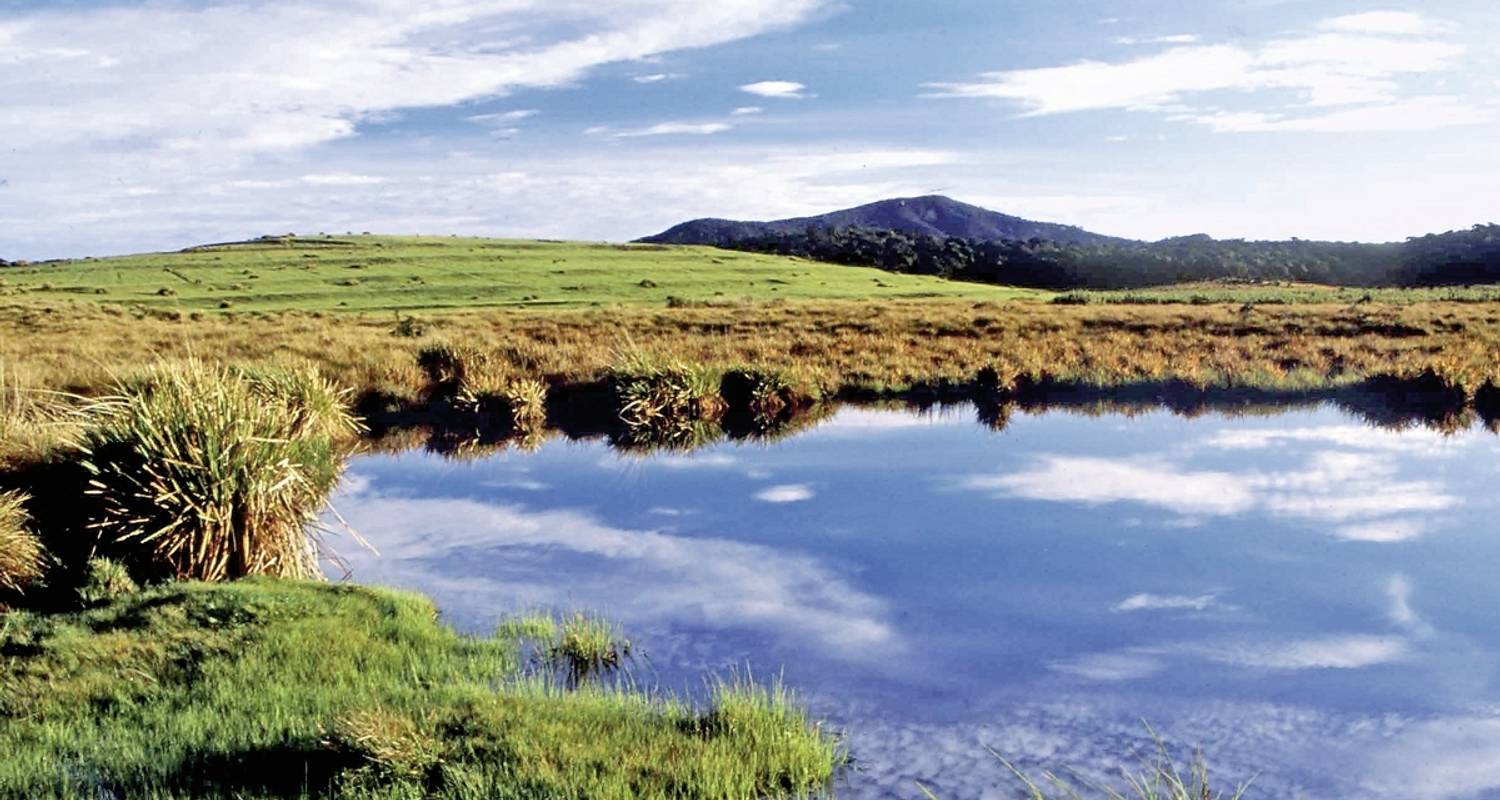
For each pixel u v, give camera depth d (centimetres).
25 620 712
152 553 838
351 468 1429
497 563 964
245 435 902
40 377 1595
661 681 671
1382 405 1856
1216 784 534
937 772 544
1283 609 809
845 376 2147
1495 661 701
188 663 639
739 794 504
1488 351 2261
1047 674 685
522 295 5631
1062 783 502
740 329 3072
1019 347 2458
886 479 1304
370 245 9225
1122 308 3844
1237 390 2003
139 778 485
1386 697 644
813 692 655
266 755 507
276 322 3516
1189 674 684
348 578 917
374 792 468
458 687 615
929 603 836
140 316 3825
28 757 506
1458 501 1146
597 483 1314
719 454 1501
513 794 473
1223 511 1116
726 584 894
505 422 1788
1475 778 539
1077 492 1218
